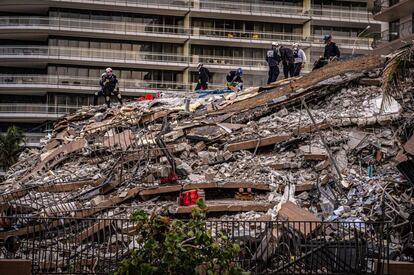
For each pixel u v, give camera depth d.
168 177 71.19
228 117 89.00
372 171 71.81
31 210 69.25
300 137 78.62
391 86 61.78
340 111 83.56
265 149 79.50
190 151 79.00
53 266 55.25
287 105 87.75
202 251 38.06
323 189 69.06
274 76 105.69
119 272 38.03
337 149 75.56
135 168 75.56
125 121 96.31
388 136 77.00
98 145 88.00
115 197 69.50
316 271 47.69
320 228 52.81
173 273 37.34
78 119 111.56
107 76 113.12
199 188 70.00
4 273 46.88
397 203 62.75
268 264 50.47
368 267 49.94
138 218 39.38
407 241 57.22
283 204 64.69
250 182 70.25
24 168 100.94
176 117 93.88
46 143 111.31
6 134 192.38
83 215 67.94
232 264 44.28
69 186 76.50
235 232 59.00
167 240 37.44
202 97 104.81
